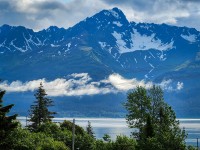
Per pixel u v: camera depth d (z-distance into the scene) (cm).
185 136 7144
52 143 9006
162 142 7044
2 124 5591
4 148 5656
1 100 5738
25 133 8119
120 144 8300
